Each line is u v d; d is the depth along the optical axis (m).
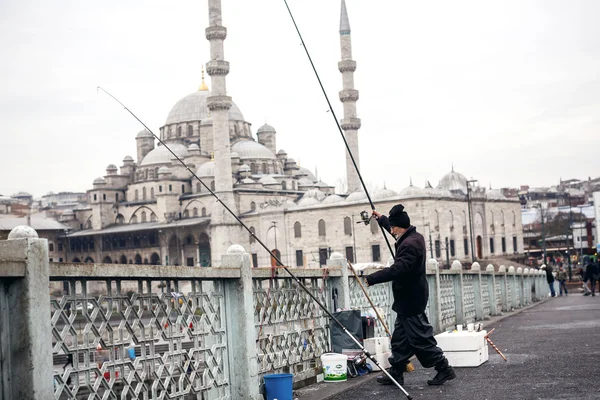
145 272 7.32
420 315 10.52
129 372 7.23
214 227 118.19
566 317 23.62
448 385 10.41
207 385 8.63
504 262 115.25
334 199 116.62
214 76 107.88
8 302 5.84
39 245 5.92
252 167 146.75
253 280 9.88
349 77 114.94
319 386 10.94
